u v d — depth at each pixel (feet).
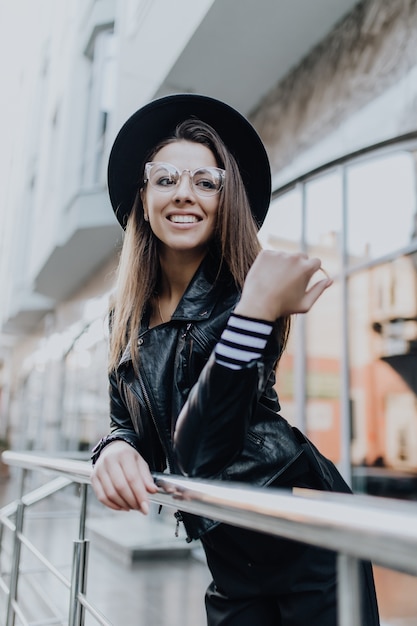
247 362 2.39
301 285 2.40
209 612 3.58
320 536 1.81
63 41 34.01
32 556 15.43
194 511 2.57
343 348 12.34
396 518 1.57
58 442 34.24
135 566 14.06
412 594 10.36
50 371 38.83
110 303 4.06
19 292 41.93
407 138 10.93
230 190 3.24
